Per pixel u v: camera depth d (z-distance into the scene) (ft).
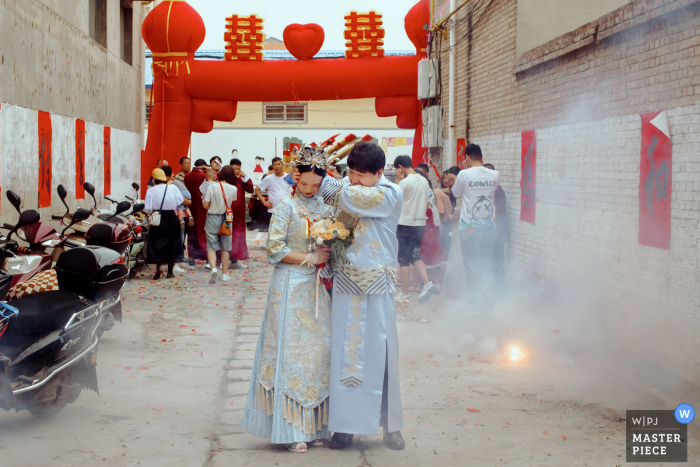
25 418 13.76
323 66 44.01
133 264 32.27
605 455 11.94
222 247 32.30
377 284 12.03
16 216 25.79
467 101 35.09
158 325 22.57
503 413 14.15
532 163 25.99
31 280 15.42
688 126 15.88
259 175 88.84
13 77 25.71
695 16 15.62
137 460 11.71
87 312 14.29
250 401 12.46
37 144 28.45
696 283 15.44
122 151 47.75
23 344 12.76
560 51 23.11
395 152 92.63
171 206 32.17
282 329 12.12
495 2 30.53
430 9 40.96
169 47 44.52
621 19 18.84
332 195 11.93
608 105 20.12
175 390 15.76
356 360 12.01
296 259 12.20
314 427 12.19
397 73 43.75
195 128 46.34
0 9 24.38
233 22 44.42
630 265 18.69
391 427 12.26
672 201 16.46
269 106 90.27
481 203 25.05
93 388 14.53
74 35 34.96
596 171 20.92
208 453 12.09
